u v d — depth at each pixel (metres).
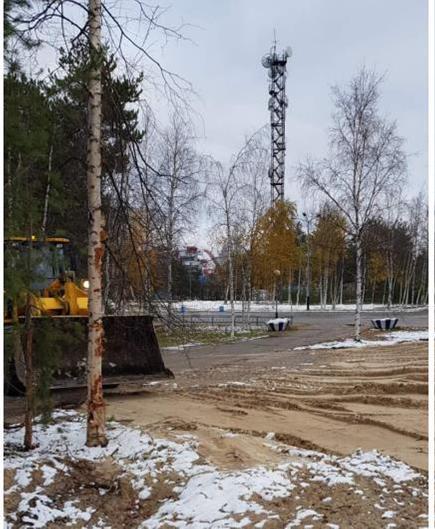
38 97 5.88
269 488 4.85
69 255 8.53
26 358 6.34
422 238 42.84
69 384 8.66
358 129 20.25
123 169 6.98
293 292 58.94
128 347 9.71
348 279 56.53
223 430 7.34
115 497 5.25
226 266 31.30
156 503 5.06
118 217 7.10
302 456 6.09
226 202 25.44
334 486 4.98
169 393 10.64
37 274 6.10
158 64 6.68
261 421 8.30
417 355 15.16
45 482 5.37
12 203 5.65
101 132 6.84
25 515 4.74
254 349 19.58
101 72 6.34
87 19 6.23
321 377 12.40
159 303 7.56
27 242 5.89
